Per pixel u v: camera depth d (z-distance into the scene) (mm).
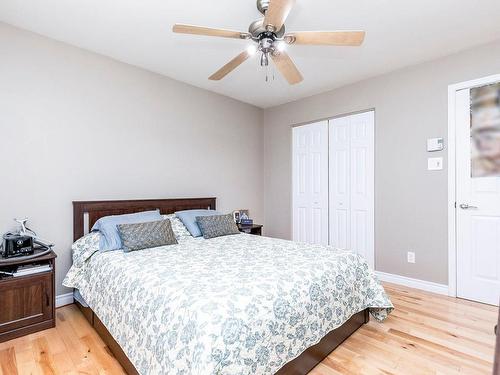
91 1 1962
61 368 1659
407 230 3020
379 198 3240
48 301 2125
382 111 3197
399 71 3057
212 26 2256
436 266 2824
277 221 4391
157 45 2582
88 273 2201
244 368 1182
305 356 1576
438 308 2449
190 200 3447
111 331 1729
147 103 3107
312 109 3900
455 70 2691
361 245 3408
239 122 4148
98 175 2742
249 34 1776
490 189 2531
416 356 1757
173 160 3350
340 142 3619
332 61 2871
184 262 1909
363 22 2188
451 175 2723
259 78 3316
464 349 1829
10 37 2262
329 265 1871
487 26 2246
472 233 2621
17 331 1989
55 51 2482
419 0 1931
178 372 1139
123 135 2920
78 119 2615
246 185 4266
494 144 2510
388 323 2184
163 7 2025
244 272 1679
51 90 2463
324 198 3795
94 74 2715
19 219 2291
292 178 4188
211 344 1104
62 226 2521
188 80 3389
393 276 3125
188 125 3506
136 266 1831
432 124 2838
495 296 2500
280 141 4332
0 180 2213
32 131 2363
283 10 1510
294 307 1477
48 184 2447
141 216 2648
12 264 1954
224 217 3107
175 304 1325
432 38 2426
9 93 2258
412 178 2979
